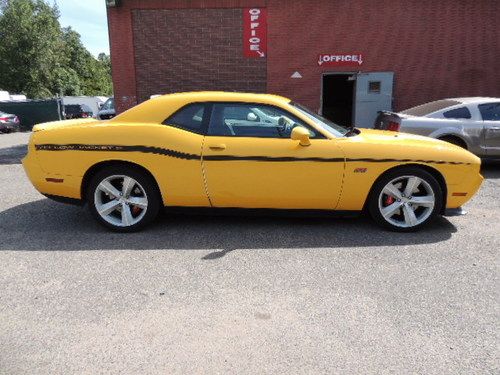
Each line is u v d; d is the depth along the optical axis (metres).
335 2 13.01
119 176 4.38
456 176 4.34
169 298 3.09
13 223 4.84
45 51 49.19
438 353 2.47
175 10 13.11
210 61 13.41
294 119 4.33
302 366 2.35
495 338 2.61
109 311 2.91
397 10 13.03
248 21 13.16
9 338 2.62
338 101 14.60
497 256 3.85
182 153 4.25
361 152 4.24
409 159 4.26
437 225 4.72
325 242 4.19
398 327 2.72
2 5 48.09
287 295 3.13
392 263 3.69
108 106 21.41
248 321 2.79
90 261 3.75
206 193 4.34
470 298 3.09
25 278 3.42
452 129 7.50
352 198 4.34
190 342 2.57
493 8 13.02
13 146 14.08
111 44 13.29
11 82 48.12
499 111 7.71
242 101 4.38
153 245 4.13
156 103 4.45
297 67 13.40
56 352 2.48
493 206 5.54
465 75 13.40
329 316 2.85
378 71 13.38
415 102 13.56
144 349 2.50
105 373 2.30
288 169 4.23
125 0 12.96
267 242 4.20
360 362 2.38
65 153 4.34
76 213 5.25
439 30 13.13
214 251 3.97
